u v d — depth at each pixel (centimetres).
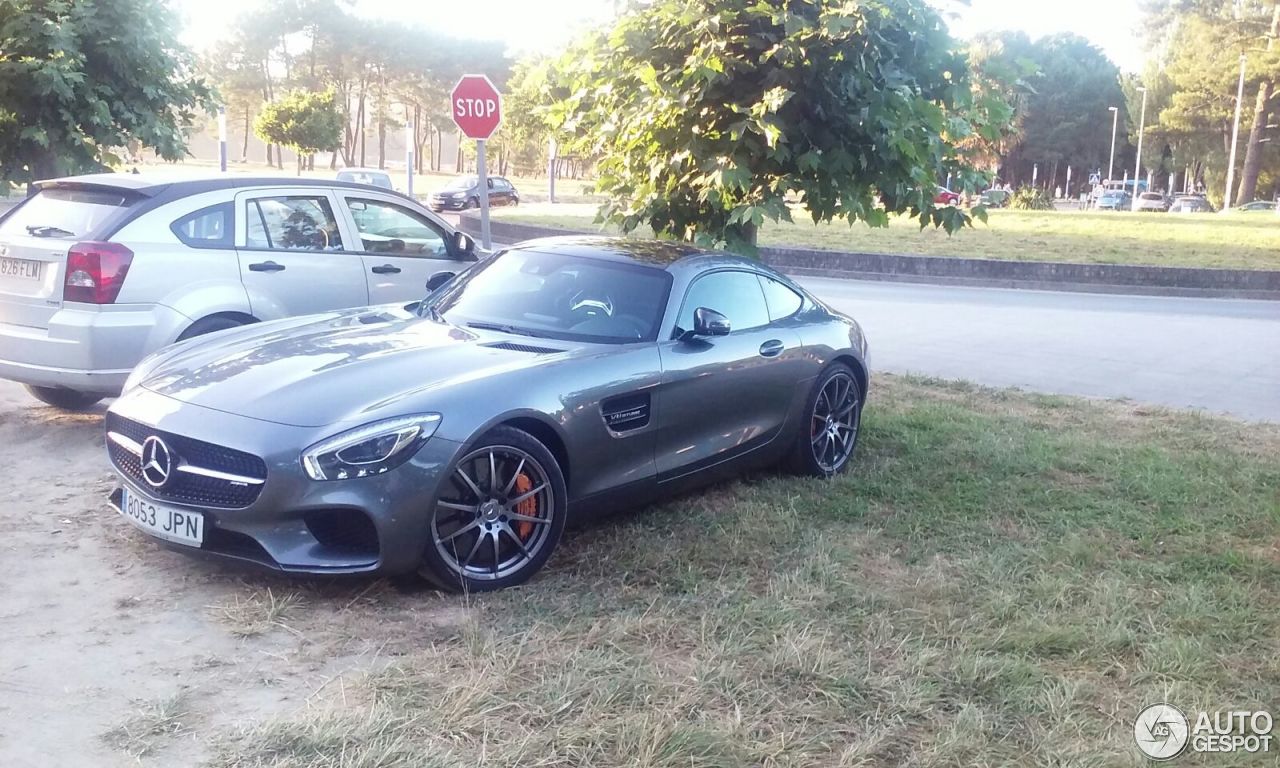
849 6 616
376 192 772
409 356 477
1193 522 558
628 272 561
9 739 322
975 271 2162
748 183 659
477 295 572
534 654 383
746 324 590
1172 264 2278
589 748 321
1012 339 1284
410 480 414
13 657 375
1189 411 864
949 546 514
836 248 2416
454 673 367
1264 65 5353
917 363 1096
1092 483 633
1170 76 6231
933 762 323
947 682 371
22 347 628
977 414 814
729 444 564
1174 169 7988
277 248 699
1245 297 2050
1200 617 431
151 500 439
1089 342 1277
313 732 323
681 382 523
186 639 394
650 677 364
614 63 708
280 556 414
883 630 409
